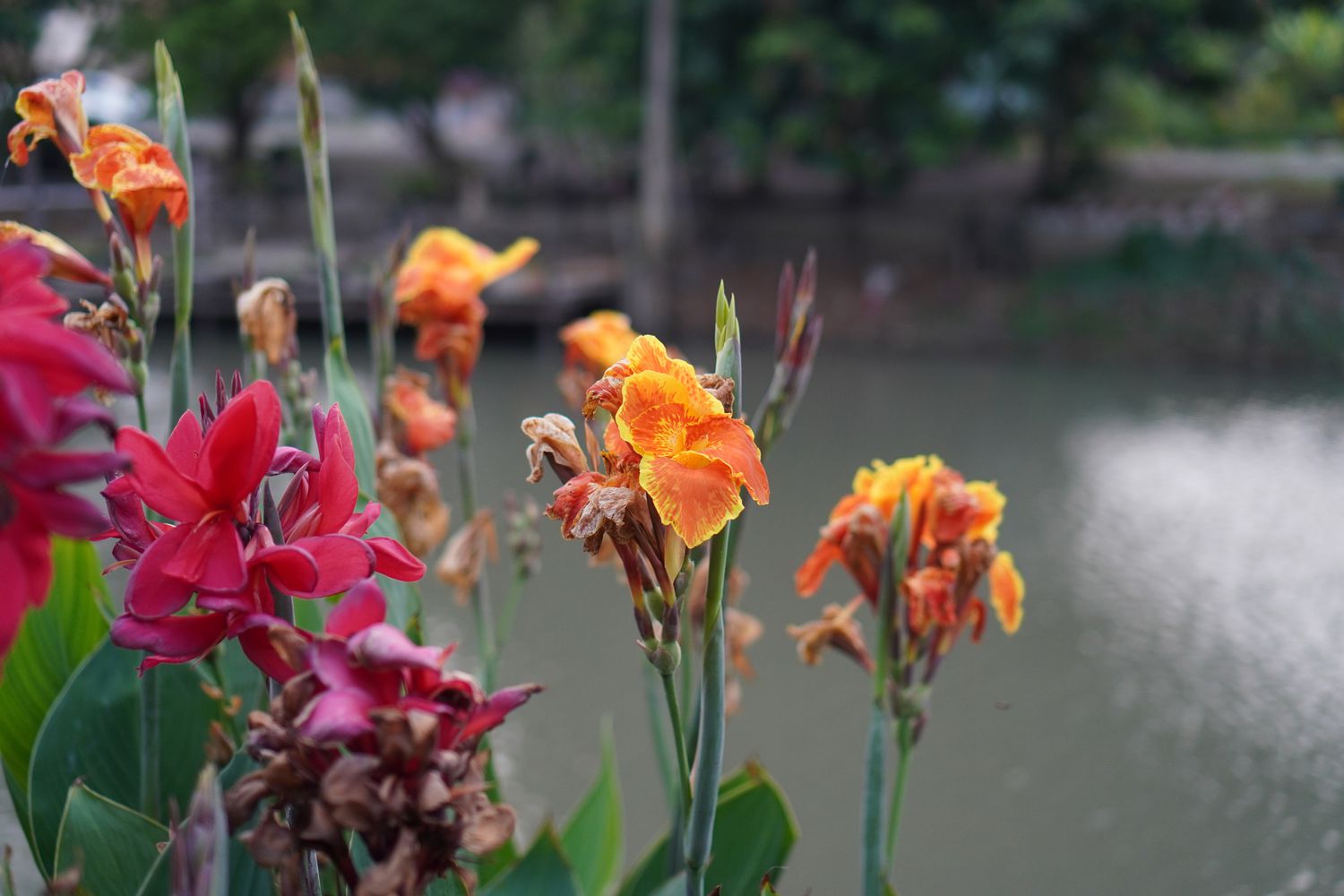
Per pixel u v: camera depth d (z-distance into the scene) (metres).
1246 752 5.73
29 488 0.74
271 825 0.93
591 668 6.54
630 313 17.25
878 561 1.72
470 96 24.75
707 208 20.09
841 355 16.42
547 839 2.03
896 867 4.80
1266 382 14.87
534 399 13.62
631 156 20.78
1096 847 4.93
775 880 2.03
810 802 5.24
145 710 1.76
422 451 2.39
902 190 19.83
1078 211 18.27
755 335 16.75
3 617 0.75
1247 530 9.08
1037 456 11.30
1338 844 4.90
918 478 1.75
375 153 25.12
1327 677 6.55
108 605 2.11
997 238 18.22
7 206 4.31
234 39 17.17
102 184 1.57
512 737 5.81
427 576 7.29
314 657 0.89
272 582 0.98
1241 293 16.03
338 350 2.10
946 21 15.09
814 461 10.99
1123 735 5.96
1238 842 4.91
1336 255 16.53
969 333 16.56
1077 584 7.98
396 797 0.85
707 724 1.32
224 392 1.24
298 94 1.99
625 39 16.88
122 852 1.54
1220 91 16.91
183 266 1.73
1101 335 16.11
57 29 10.74
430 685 0.91
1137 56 15.73
